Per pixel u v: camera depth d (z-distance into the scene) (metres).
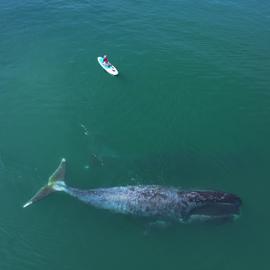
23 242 35.03
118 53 57.75
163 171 40.84
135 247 34.75
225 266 33.47
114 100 49.88
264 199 38.06
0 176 40.31
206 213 35.56
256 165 41.62
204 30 63.03
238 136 45.25
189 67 55.38
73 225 36.09
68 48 58.44
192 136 45.19
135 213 36.19
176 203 35.56
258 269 33.22
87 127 46.28
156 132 45.62
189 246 34.69
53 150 43.47
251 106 49.44
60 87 51.69
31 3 68.62
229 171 40.91
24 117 47.47
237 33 62.62
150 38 60.88
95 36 60.97
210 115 47.97
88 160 42.28
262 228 35.69
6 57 56.56
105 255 34.28
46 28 62.47
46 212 37.00
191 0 70.81
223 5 69.75
